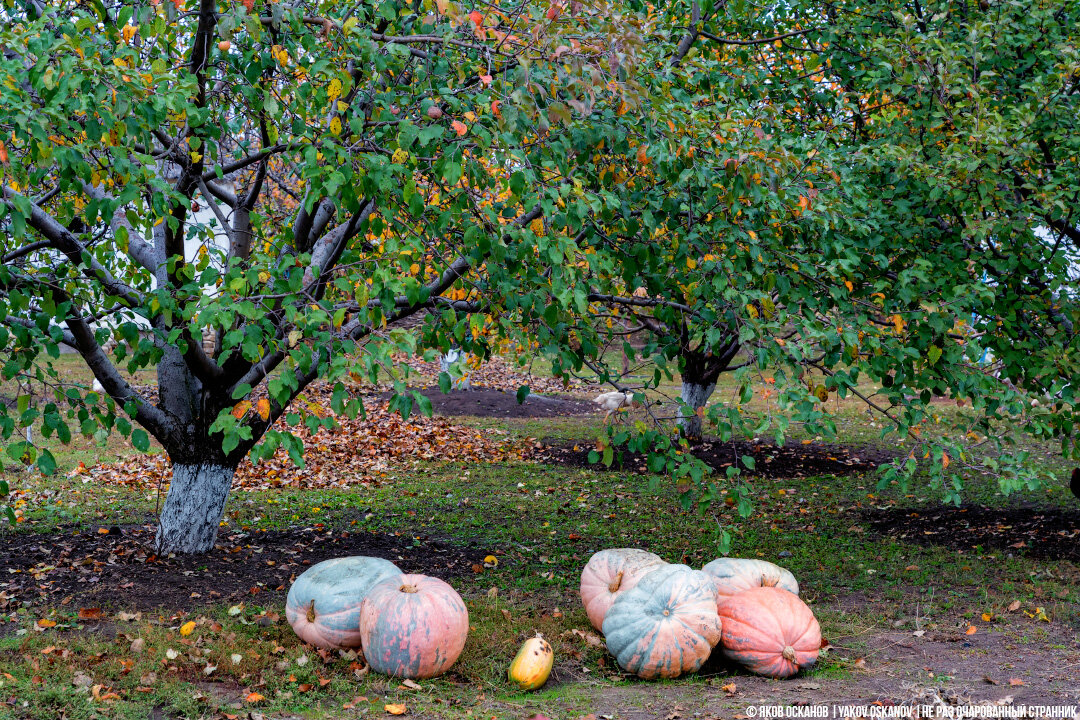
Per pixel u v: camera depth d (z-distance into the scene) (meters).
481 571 7.65
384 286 4.61
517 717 4.45
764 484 12.07
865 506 10.69
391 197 5.15
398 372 4.29
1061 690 4.76
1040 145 7.32
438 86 5.14
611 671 5.32
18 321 4.83
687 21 8.18
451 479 12.45
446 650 5.05
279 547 8.09
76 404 4.99
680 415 5.52
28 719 4.16
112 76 4.16
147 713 4.35
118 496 10.59
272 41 5.10
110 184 5.45
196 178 5.79
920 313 5.95
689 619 5.08
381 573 5.58
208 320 4.18
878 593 7.05
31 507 9.69
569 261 4.81
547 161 5.22
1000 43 7.15
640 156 5.17
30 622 5.72
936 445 5.79
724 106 5.77
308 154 4.42
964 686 4.86
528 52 4.84
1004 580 7.36
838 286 5.99
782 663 5.09
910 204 7.10
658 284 5.74
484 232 4.95
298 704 4.59
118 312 5.19
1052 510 9.98
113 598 6.35
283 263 4.59
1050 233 7.91
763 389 5.40
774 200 5.57
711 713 4.48
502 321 5.39
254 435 7.64
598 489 11.77
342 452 13.99
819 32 8.35
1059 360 6.43
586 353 5.69
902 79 6.78
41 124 3.99
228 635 5.52
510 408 19.19
